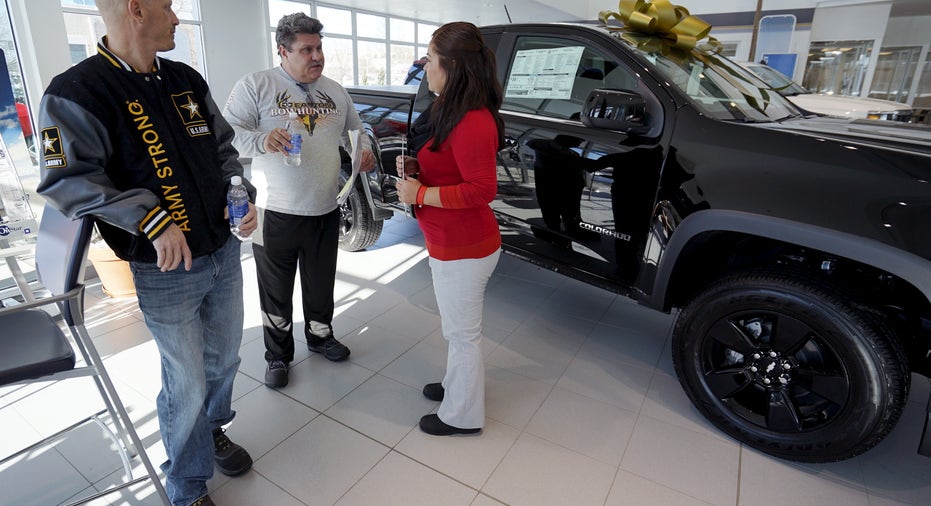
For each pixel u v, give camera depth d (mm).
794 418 1767
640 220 2051
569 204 2289
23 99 4332
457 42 1438
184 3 6965
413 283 3400
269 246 2084
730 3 11297
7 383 1184
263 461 1802
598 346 2654
